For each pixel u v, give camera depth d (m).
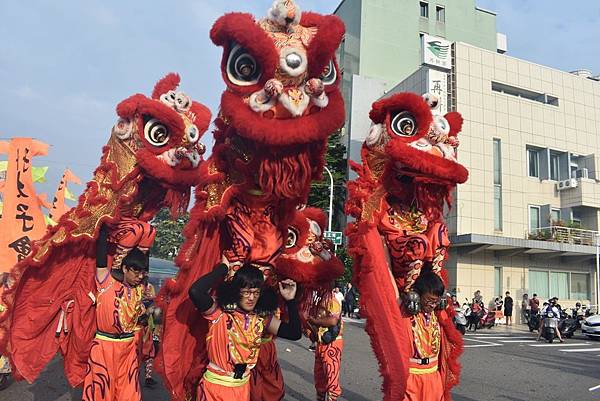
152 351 4.34
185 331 3.02
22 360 3.77
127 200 3.70
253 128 2.45
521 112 19.91
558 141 20.59
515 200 19.28
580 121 21.25
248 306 2.86
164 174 3.58
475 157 18.70
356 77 23.14
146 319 3.87
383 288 3.18
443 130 3.15
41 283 3.85
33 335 3.82
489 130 19.14
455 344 3.35
